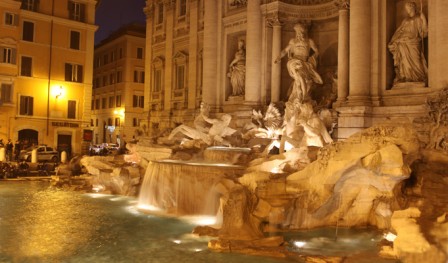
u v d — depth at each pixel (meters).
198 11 38.75
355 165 15.78
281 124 26.34
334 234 16.02
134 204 22.83
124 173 26.22
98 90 77.31
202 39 38.12
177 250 14.18
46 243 15.03
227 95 34.94
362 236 15.79
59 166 34.16
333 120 24.80
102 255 13.68
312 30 30.91
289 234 15.98
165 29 43.38
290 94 29.55
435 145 18.84
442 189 15.69
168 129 37.75
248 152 23.14
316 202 16.30
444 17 21.08
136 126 68.19
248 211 15.98
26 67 48.84
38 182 31.70
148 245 14.78
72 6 52.44
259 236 15.37
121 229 17.14
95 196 25.59
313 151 19.12
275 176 17.00
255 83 30.84
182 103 40.66
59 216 19.58
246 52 31.52
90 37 53.41
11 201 23.39
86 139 52.78
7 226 17.47
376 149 15.80
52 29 50.66
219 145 26.58
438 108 19.27
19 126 48.22
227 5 35.03
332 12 29.31
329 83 29.59
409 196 16.23
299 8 30.38
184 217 19.47
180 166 20.73
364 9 24.17
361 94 23.94
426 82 22.58
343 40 25.95
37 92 49.56
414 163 17.03
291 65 27.94
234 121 31.03
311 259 12.90
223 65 35.09
